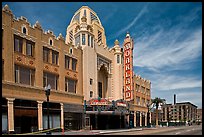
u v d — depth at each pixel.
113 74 50.25
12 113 27.70
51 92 34.06
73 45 39.97
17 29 29.86
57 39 36.59
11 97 27.81
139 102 65.38
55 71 35.59
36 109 31.34
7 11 28.44
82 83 41.34
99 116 45.19
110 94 49.00
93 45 43.94
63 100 36.31
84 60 41.97
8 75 27.94
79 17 52.50
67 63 38.59
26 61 30.84
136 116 62.09
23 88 29.67
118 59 51.44
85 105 40.59
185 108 172.12
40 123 31.47
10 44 28.55
